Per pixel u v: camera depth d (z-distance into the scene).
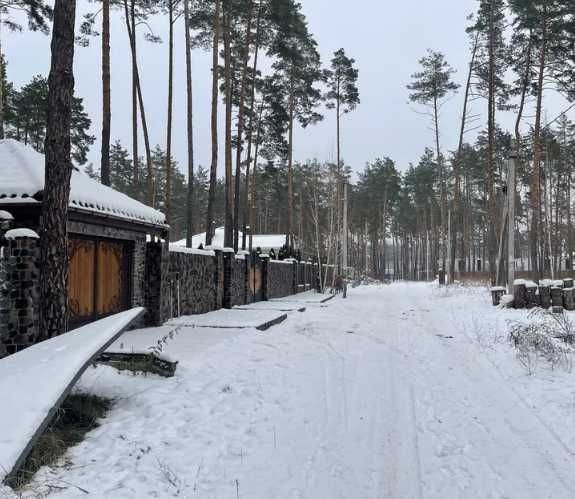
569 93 25.44
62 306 6.66
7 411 4.05
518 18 25.56
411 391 7.01
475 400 6.54
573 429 5.38
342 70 38.62
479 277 50.16
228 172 24.17
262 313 16.23
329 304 22.78
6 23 17.66
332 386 7.29
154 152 59.72
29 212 8.64
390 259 123.19
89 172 67.06
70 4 6.77
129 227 11.51
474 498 3.92
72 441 4.82
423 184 61.78
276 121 31.89
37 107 29.66
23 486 3.76
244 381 7.28
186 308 15.18
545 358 8.73
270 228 71.81
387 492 4.03
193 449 4.80
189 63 22.61
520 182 44.66
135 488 3.92
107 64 17.25
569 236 47.66
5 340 7.95
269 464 4.55
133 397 6.02
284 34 27.05
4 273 7.96
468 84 32.22
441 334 12.61
